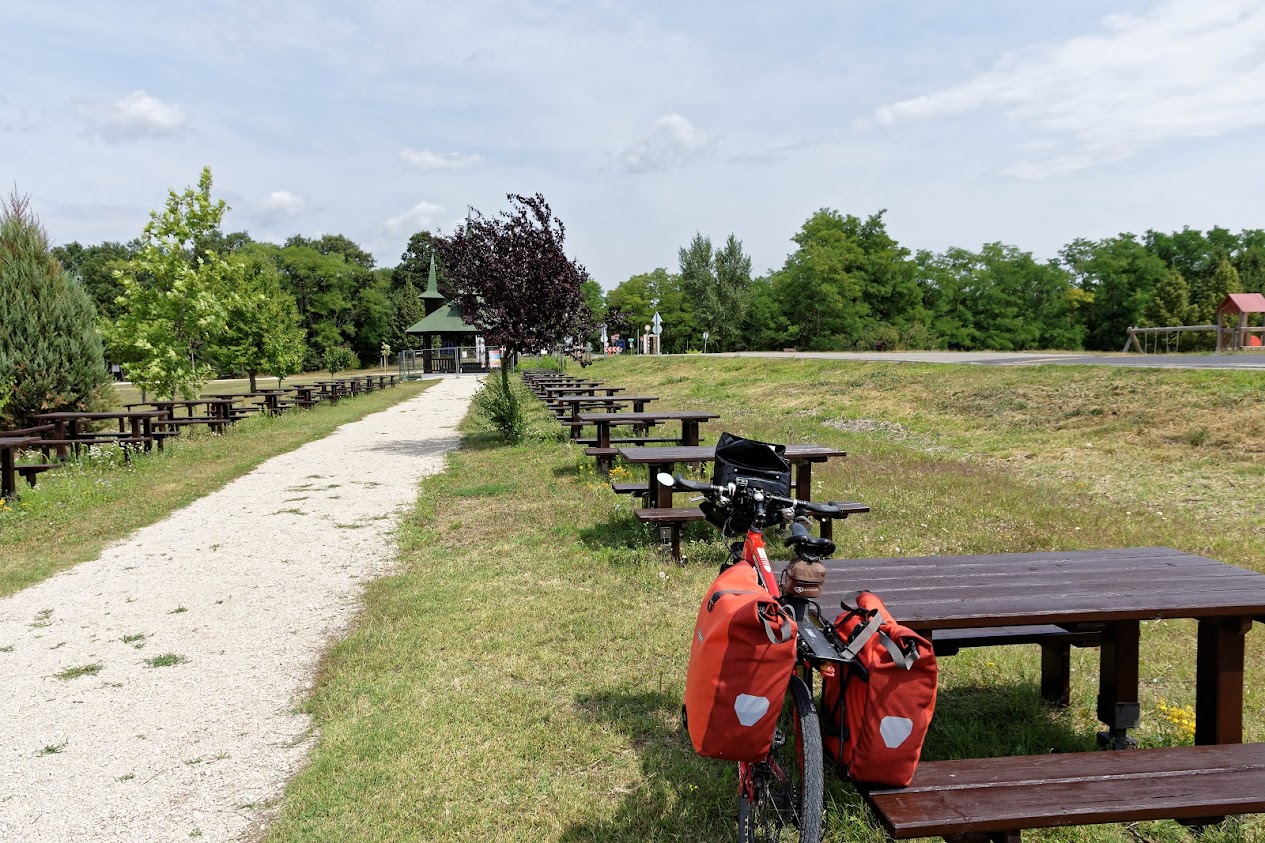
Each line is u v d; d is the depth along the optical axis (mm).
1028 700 4105
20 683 4902
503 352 15664
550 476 11195
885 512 8250
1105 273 69688
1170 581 3439
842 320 63875
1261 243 74062
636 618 5480
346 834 3195
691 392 24609
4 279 15883
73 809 3490
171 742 4109
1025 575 3617
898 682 2375
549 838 3139
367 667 4883
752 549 2943
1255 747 2768
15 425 15836
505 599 6031
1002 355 26062
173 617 6094
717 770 3533
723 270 75875
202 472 12828
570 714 4152
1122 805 2363
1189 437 10680
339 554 7816
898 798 2412
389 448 15930
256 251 77062
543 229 15148
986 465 11188
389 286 92562
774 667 2314
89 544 8375
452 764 3691
